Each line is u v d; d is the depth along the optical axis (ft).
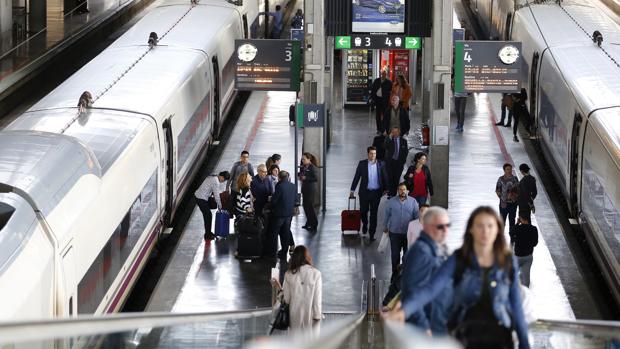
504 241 43.39
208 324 64.90
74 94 138.72
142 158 126.41
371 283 100.07
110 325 49.21
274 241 138.00
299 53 161.38
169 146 144.15
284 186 137.08
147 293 128.06
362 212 146.61
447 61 159.63
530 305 52.19
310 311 90.63
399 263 127.95
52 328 43.19
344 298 124.26
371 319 88.28
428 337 33.88
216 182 144.36
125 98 137.80
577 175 145.38
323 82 163.32
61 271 89.30
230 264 136.26
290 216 137.69
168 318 57.31
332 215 156.66
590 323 54.39
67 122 123.85
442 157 159.33
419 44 163.32
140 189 124.57
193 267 135.03
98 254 103.19
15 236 82.79
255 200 142.41
